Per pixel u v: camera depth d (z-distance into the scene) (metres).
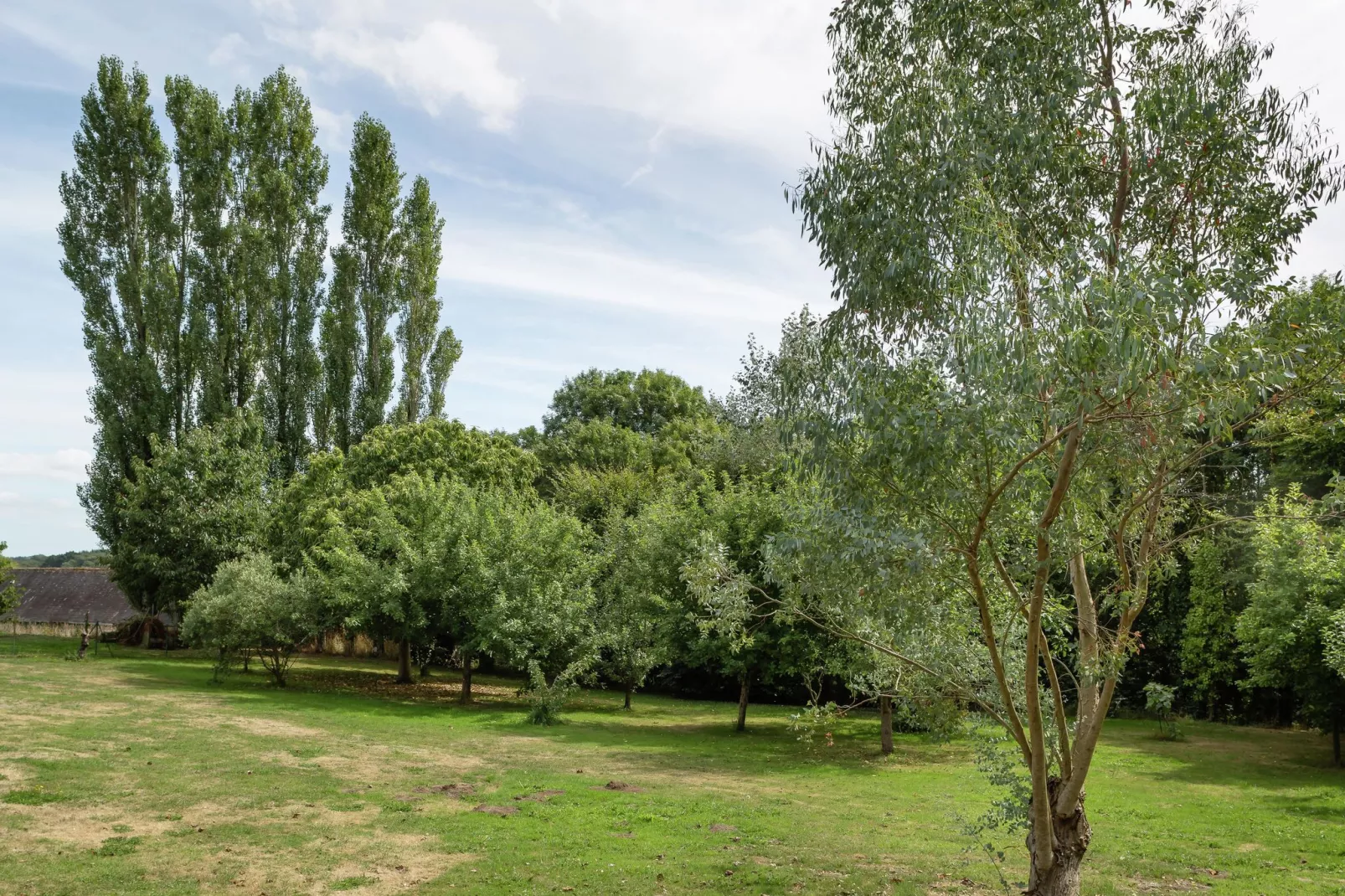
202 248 41.19
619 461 50.59
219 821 11.60
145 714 20.28
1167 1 8.05
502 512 28.83
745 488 24.31
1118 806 15.08
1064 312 6.10
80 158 39.97
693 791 15.20
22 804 11.80
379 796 13.59
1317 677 18.92
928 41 8.02
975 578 7.45
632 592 28.22
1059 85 7.50
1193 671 28.75
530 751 18.97
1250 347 5.95
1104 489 7.62
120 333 40.25
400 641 31.39
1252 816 14.38
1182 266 7.99
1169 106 7.59
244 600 27.23
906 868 10.79
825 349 7.70
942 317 7.32
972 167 7.35
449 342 44.94
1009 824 8.98
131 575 36.91
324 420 42.12
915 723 10.73
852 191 7.79
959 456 6.68
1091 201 8.38
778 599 9.56
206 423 40.44
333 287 42.47
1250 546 23.53
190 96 41.69
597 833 11.87
